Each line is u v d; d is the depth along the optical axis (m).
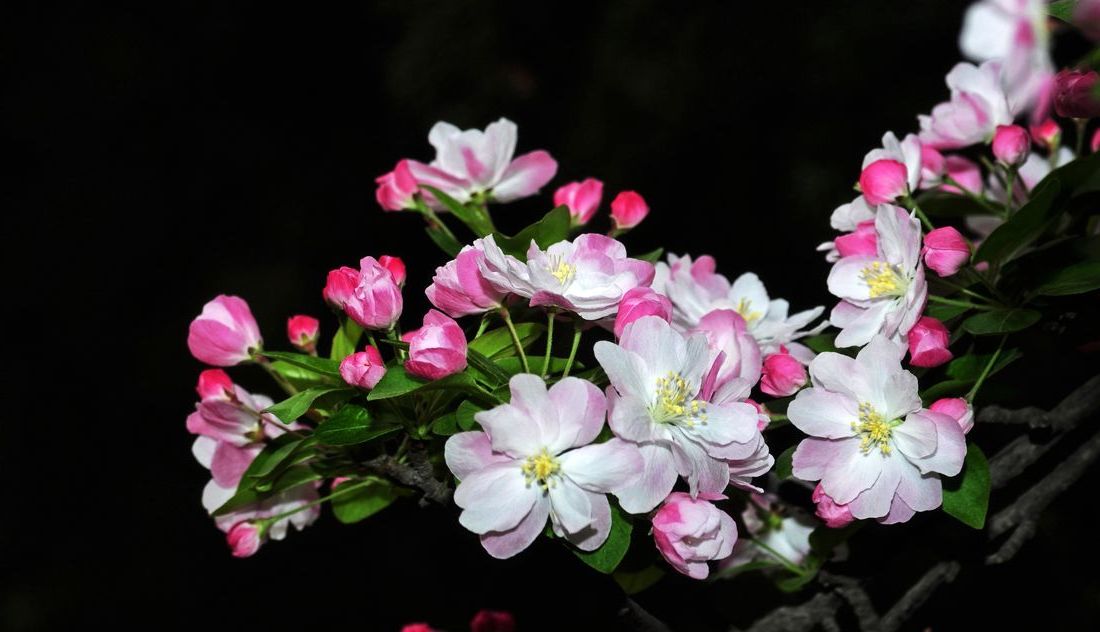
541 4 1.79
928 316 0.90
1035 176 0.99
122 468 1.98
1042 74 0.83
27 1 2.23
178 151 2.20
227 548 1.77
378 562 1.65
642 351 0.85
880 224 0.89
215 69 2.25
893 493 0.87
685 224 1.74
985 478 0.88
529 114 1.81
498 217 1.70
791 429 0.97
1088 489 1.26
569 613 1.02
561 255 0.87
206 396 0.92
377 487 0.94
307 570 1.68
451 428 0.86
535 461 0.84
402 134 2.12
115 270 2.13
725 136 1.74
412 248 1.96
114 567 1.87
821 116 1.70
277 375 0.92
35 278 2.12
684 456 0.84
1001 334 0.89
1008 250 0.90
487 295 0.87
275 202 2.15
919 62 1.66
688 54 1.73
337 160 2.15
